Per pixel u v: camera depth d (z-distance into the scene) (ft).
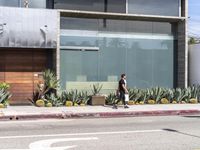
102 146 38.34
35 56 80.33
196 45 91.04
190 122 58.85
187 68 90.84
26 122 59.88
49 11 77.10
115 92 83.56
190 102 86.12
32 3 79.87
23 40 75.77
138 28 86.94
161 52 88.69
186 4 88.63
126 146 38.37
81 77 82.79
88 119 64.18
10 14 75.15
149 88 86.94
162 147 38.01
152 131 48.52
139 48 86.94
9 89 79.00
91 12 81.46
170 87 89.35
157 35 88.38
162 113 72.02
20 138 43.14
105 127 52.75
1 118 63.31
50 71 79.41
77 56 82.53
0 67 78.69
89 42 83.35
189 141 41.34
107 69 84.53
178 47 89.56
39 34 76.54
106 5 83.92
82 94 79.66
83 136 44.47
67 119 64.54
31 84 80.07
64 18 81.71
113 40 85.05
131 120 62.08
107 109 73.36
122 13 84.23
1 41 74.74
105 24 84.53
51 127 53.16
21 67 79.66
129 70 86.17
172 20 88.53
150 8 86.99
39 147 37.96
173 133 46.91
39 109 72.08
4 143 40.06
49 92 78.95
